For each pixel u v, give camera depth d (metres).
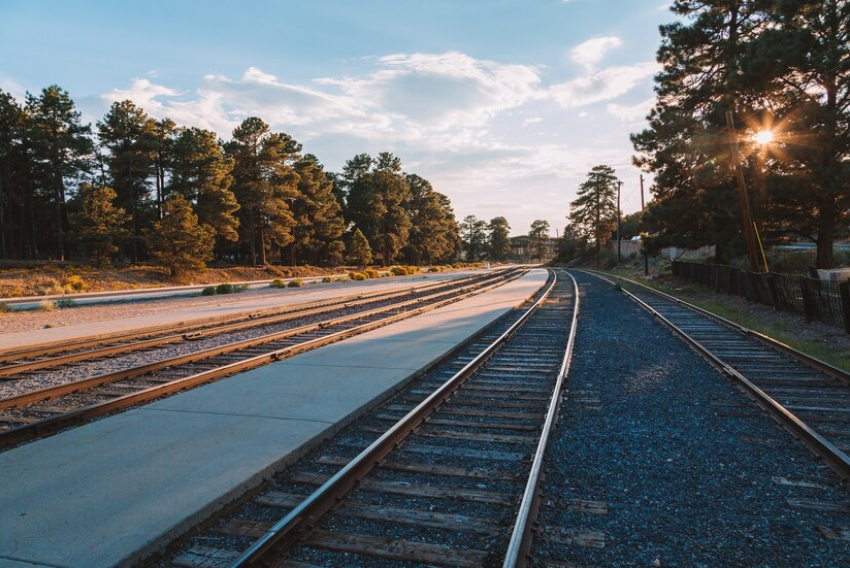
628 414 6.18
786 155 20.95
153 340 11.70
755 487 4.24
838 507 3.84
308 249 84.50
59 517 3.54
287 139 72.81
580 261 101.38
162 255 46.91
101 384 7.93
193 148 57.25
